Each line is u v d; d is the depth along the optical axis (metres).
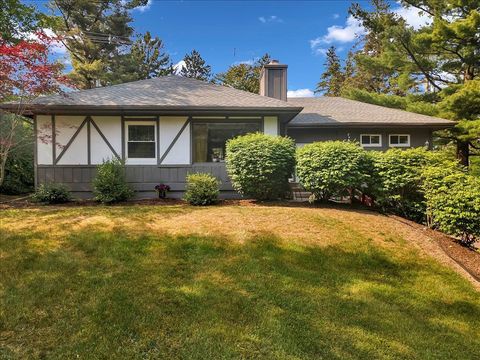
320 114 12.98
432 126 12.13
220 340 3.10
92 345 2.96
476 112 13.92
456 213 6.23
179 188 9.89
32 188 11.78
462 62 15.06
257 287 4.07
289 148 8.31
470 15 13.16
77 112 9.34
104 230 5.54
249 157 7.99
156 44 30.62
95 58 24.03
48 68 7.51
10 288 3.75
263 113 9.80
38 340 3.00
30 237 5.16
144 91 10.58
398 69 16.83
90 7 22.72
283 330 3.30
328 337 3.28
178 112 9.57
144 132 9.88
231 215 6.65
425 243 5.95
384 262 5.10
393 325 3.57
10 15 14.18
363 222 6.62
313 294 4.03
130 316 3.36
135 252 4.79
